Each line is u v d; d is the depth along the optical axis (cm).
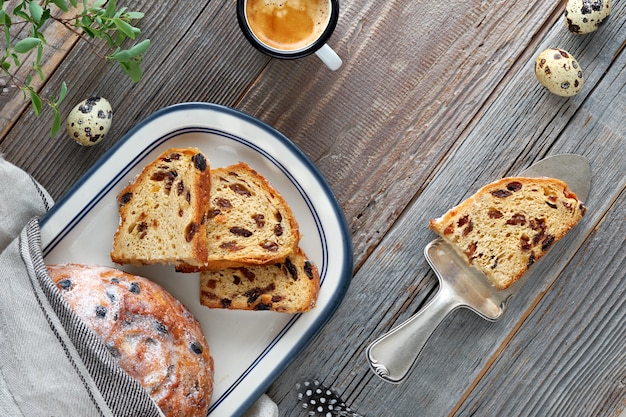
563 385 90
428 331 87
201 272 86
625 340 89
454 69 88
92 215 85
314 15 84
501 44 88
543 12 88
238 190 85
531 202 86
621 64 88
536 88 88
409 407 90
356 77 89
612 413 90
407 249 89
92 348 78
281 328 86
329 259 85
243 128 85
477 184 89
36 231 82
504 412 90
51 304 79
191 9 88
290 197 86
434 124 89
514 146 89
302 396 89
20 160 88
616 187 88
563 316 89
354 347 89
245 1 83
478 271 88
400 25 88
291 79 89
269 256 83
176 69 88
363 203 89
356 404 90
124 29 79
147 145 85
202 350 83
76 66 88
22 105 88
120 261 84
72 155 88
